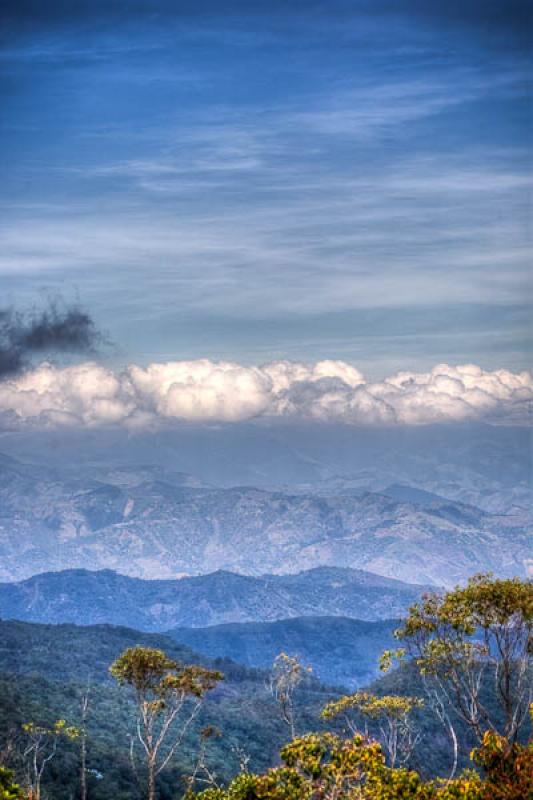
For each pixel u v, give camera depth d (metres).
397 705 56.19
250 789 32.41
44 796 73.88
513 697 41.28
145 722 60.19
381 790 31.67
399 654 44.38
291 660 68.50
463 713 42.44
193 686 59.09
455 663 42.38
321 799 32.22
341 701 57.94
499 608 40.31
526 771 32.25
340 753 32.94
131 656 59.16
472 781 32.56
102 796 83.19
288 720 66.19
